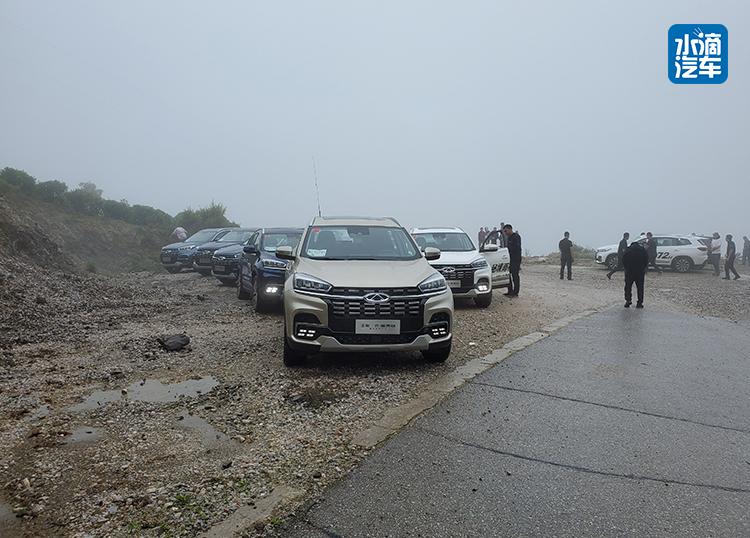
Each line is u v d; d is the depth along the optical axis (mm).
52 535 3150
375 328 6004
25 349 7340
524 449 4242
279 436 4473
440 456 4105
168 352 7242
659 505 3453
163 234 32188
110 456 4141
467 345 7738
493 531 3158
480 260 11617
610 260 25125
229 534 3119
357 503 3449
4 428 4676
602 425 4742
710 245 23328
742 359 7137
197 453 4180
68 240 26031
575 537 3107
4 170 28688
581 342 8016
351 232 7840
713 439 4473
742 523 3258
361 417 4867
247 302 12492
